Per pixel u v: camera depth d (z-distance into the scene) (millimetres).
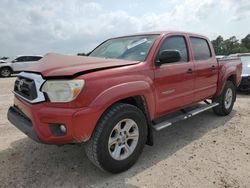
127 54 4414
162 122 4438
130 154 3719
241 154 4230
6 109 7266
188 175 3588
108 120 3375
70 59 3844
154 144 4691
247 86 9570
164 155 4227
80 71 3268
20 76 3834
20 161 4004
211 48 5941
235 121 6020
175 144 4684
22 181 3449
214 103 6062
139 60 4141
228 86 6367
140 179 3498
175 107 4691
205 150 4406
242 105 7672
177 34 4910
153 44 4316
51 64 3600
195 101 5289
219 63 6051
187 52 5070
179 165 3881
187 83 4891
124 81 3590
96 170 3730
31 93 3377
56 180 3480
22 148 4465
